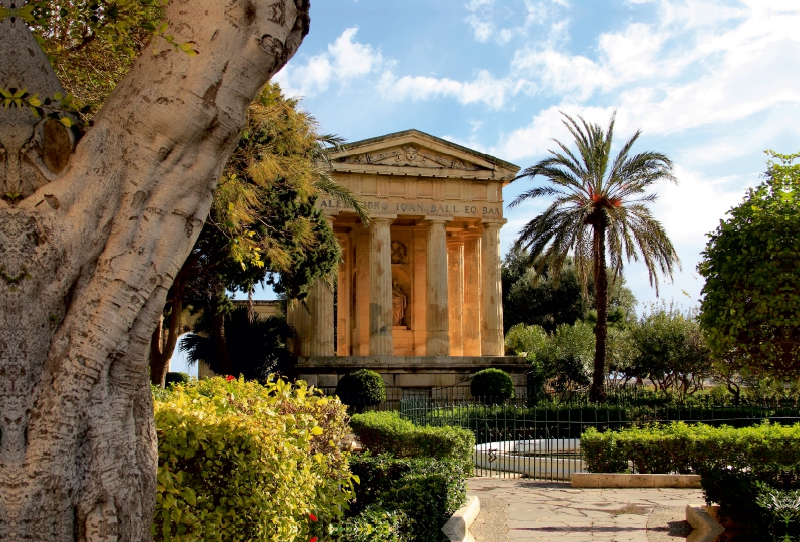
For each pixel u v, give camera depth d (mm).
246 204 19594
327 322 39438
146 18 7547
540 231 33625
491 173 42531
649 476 15070
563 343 47688
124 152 4262
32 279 4008
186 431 5988
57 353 4000
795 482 10438
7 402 3879
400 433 17578
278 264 26812
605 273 33344
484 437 23750
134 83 4422
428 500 9133
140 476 4254
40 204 4094
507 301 61031
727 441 15328
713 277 12750
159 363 25688
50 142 4301
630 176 32906
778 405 27859
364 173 41031
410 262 46031
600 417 25500
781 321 11578
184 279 25984
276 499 6508
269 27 4496
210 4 4379
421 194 41969
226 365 34281
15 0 4918
